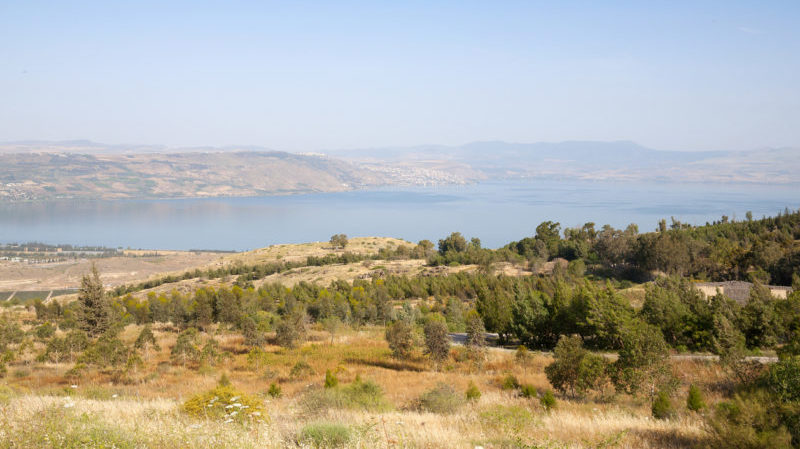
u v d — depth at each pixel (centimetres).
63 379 2902
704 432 1323
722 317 3209
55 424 833
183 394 2383
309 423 1097
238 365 3375
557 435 1346
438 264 10856
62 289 19600
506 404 1950
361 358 3559
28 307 8644
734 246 8181
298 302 6544
